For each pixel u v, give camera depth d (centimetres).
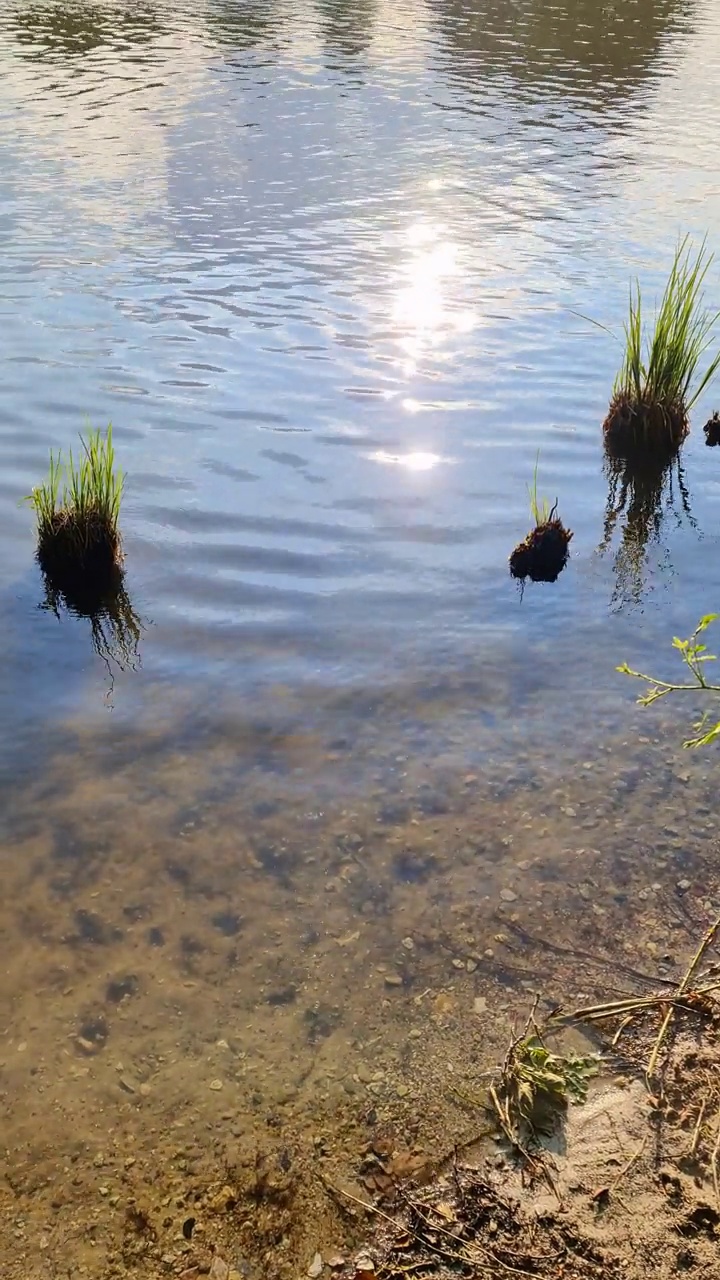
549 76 2244
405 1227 285
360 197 1384
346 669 545
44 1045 340
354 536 667
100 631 575
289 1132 313
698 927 382
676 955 371
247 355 920
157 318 990
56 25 2509
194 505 695
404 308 1029
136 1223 289
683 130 1811
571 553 663
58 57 2178
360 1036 343
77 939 382
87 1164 304
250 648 561
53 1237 285
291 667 546
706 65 2414
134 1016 351
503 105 1967
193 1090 326
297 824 439
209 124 1731
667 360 797
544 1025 345
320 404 838
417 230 1260
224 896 402
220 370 891
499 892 401
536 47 2561
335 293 1062
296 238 1220
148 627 579
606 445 797
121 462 741
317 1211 290
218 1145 309
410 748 486
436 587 619
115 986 362
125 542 655
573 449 789
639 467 775
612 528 693
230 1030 346
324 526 677
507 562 648
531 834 430
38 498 632
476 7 3170
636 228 1277
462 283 1098
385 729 499
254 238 1216
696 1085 320
